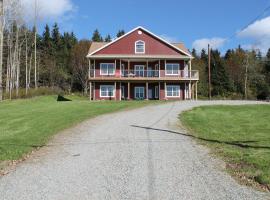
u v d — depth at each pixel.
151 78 48.94
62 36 110.38
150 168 10.84
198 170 10.52
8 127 20.19
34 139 16.31
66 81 85.69
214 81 86.50
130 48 49.44
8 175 10.37
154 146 14.52
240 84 90.75
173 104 36.19
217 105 34.31
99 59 49.34
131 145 14.77
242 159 11.56
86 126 20.59
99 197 8.20
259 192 8.35
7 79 60.69
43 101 42.94
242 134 17.73
